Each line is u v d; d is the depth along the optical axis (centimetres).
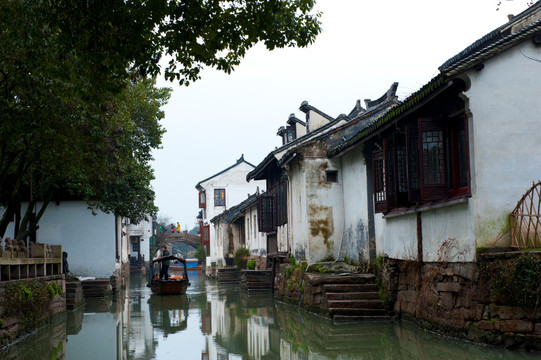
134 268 5575
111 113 1461
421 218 1202
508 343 898
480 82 983
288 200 2073
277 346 1134
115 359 1023
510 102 988
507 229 973
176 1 828
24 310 1255
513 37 966
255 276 2670
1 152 1488
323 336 1180
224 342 1225
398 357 920
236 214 3744
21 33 1020
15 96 1279
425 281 1169
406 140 1138
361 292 1427
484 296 942
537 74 991
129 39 830
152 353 1089
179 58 882
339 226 1795
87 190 2020
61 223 2628
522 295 875
